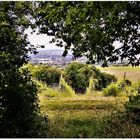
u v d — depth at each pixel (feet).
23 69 31.24
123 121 33.45
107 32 34.63
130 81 66.03
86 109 45.70
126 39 35.37
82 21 32.73
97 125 31.32
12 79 28.17
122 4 28.73
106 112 42.01
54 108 46.47
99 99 57.47
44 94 63.05
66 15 33.37
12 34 33.63
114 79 74.90
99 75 75.20
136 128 30.22
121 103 50.26
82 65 75.56
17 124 24.47
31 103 29.09
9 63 31.07
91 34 35.58
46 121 30.22
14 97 25.95
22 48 34.32
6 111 25.32
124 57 36.55
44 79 68.44
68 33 38.42
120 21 32.12
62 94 64.49
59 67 72.18
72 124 31.81
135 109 37.32
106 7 28.96
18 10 36.58
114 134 28.02
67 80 73.67
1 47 33.06
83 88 74.23
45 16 36.24
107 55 36.81
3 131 23.38
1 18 34.24
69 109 45.75
